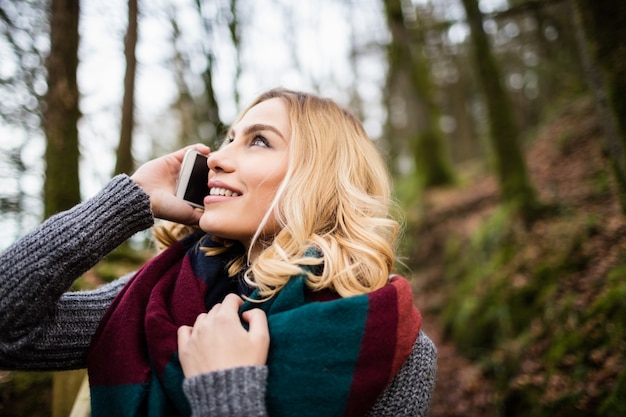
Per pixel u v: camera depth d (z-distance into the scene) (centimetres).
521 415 289
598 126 612
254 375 81
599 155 518
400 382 96
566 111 795
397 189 1055
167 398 86
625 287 274
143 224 109
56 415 194
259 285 99
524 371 317
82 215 101
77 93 262
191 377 80
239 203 108
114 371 92
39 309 91
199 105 464
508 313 402
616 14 211
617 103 217
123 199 106
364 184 125
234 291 111
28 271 90
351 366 86
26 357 92
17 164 329
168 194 121
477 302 463
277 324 90
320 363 85
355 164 123
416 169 973
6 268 90
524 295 399
